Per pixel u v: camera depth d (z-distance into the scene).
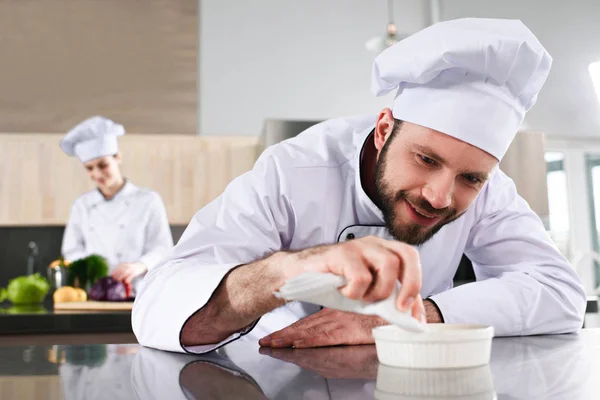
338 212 1.27
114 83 4.12
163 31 4.17
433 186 1.05
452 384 0.58
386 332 0.69
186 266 1.00
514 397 0.52
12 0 4.08
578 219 4.36
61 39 4.10
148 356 0.83
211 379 0.63
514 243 1.33
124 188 3.62
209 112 4.18
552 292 1.17
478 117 1.04
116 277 2.77
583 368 0.67
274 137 2.98
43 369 0.72
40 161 3.79
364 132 1.32
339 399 0.52
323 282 0.63
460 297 1.10
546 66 1.07
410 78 1.07
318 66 4.30
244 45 4.25
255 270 0.84
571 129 4.30
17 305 2.55
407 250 0.66
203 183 3.88
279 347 0.93
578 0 4.36
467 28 1.06
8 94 4.04
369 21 4.37
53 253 3.98
